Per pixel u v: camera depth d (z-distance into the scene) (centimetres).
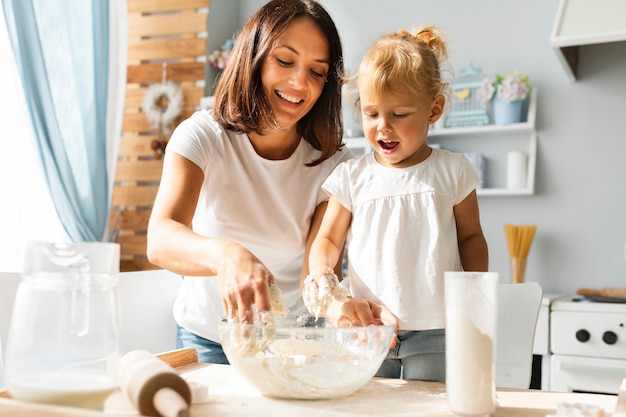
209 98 324
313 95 143
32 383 71
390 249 131
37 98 269
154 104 339
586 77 286
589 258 282
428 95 133
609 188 280
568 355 239
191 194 134
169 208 128
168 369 77
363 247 134
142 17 347
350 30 325
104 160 305
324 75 145
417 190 133
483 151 298
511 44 297
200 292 156
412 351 129
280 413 79
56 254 73
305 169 156
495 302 78
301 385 84
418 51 132
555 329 241
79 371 73
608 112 282
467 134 296
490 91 285
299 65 138
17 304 73
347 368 86
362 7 323
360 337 88
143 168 342
